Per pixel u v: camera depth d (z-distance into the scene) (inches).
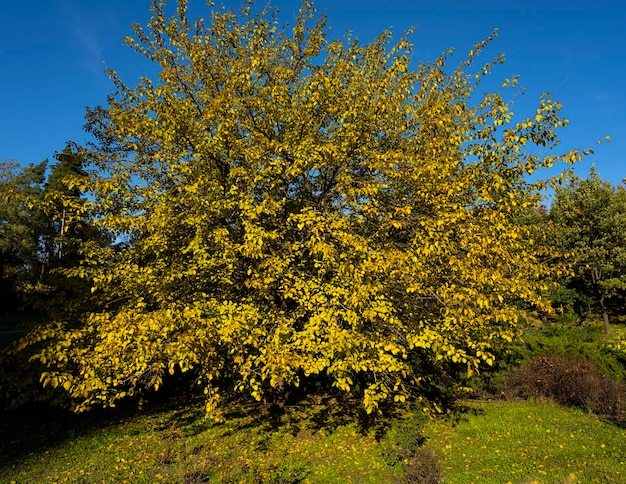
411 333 242.2
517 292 252.4
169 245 268.7
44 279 283.1
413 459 252.4
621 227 811.4
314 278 253.3
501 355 413.4
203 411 369.1
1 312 1168.2
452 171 257.0
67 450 274.8
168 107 265.9
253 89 296.2
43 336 216.4
